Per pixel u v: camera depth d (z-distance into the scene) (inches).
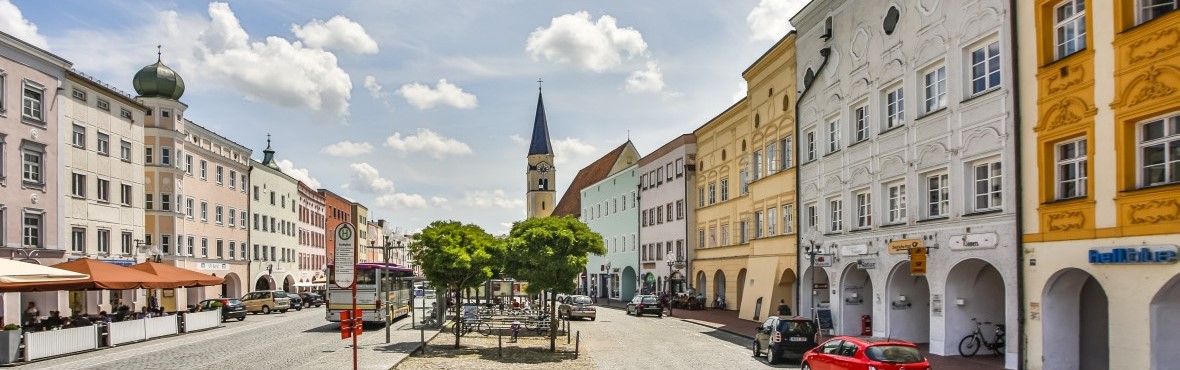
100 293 1566.2
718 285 2070.6
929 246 932.0
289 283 3235.7
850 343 653.9
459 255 1046.4
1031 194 761.0
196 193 2247.8
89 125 1542.8
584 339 1241.4
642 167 2696.9
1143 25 628.7
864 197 1125.7
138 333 1194.6
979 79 859.4
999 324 909.8
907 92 984.9
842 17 1183.6
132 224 1712.6
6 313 1273.4
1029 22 768.9
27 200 1338.6
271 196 2957.7
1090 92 685.9
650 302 1895.9
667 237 2416.3
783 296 1486.2
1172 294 622.8
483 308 1574.8
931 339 929.5
